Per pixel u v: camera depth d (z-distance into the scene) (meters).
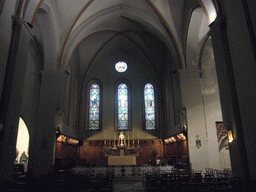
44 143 14.31
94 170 14.14
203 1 12.08
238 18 8.14
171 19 16.14
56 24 15.13
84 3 15.36
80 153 22.31
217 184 5.87
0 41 7.96
